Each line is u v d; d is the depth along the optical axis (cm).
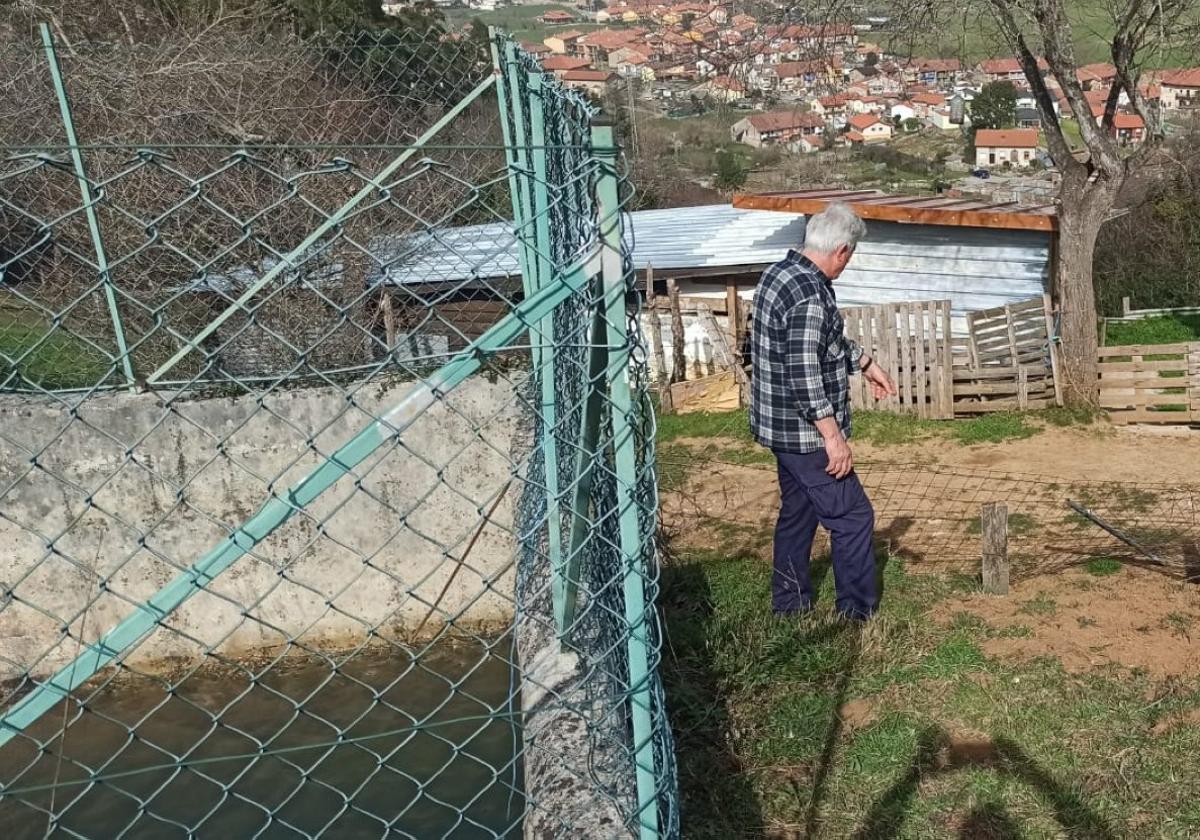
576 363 265
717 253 1241
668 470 814
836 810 362
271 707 510
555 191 282
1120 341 1384
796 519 479
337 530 560
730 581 544
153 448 540
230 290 529
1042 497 728
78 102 731
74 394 534
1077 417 941
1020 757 384
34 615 554
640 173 1648
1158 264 1738
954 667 446
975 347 1000
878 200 1232
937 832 348
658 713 240
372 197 561
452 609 573
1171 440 877
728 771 384
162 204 529
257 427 543
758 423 465
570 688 283
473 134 759
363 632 571
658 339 1055
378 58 855
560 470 308
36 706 211
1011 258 1138
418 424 550
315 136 792
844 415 461
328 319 532
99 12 1050
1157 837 340
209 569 213
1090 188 961
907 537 630
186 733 491
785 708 420
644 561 233
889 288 1218
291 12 1141
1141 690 421
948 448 884
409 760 449
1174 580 523
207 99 782
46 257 518
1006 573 518
